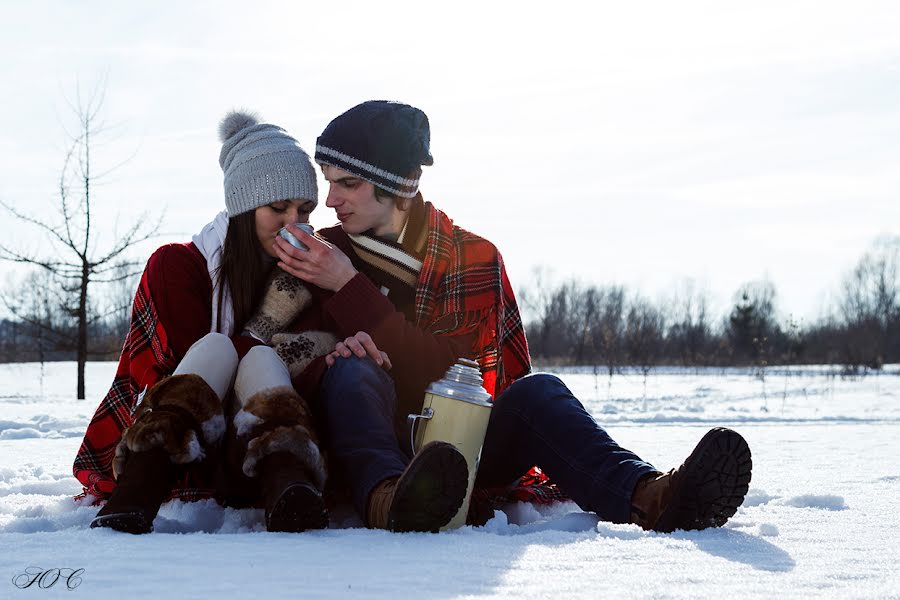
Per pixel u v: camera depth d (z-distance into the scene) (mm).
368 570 2127
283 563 2182
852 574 2168
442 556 2293
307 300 3346
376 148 3473
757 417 11266
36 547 2330
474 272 3605
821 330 75938
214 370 2902
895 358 72312
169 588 1937
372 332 3244
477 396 2914
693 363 51031
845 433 8742
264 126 3627
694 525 2695
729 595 1941
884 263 80562
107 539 2418
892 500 3598
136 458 2650
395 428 3127
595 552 2385
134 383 3395
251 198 3416
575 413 3002
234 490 2889
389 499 2609
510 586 2004
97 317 16656
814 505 3455
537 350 65500
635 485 2799
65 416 10023
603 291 73500
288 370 3109
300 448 2691
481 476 3219
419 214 3670
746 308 60938
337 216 3598
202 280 3404
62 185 15883
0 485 4000
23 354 34781
